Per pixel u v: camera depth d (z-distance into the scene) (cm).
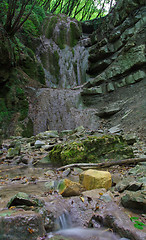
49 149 728
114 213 209
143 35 1495
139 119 1045
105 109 1434
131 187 274
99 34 2269
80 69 2352
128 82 1460
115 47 1859
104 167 452
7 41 1320
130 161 450
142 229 175
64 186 275
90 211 222
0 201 242
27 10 2070
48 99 1484
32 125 1315
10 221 163
